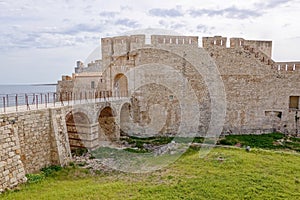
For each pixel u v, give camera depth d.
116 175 13.70
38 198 10.31
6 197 10.51
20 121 13.09
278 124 26.73
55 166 14.81
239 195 10.32
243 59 26.41
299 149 20.67
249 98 26.58
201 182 11.80
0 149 11.47
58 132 15.36
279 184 11.50
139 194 10.59
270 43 28.23
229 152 17.44
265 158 16.05
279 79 26.52
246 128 26.58
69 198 10.26
